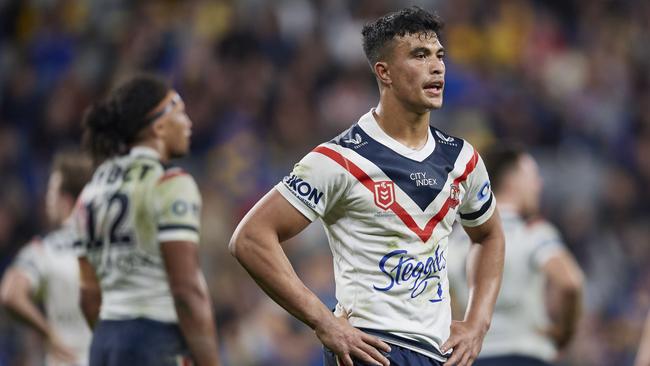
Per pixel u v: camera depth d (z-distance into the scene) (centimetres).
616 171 4984
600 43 5569
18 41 5438
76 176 2503
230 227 4300
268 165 4597
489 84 5162
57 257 2520
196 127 4809
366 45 1638
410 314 1580
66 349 2506
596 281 4456
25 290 2506
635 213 4862
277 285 1554
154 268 1931
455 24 5372
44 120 4991
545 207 4731
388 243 1575
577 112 5203
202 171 4612
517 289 2417
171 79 4962
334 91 4947
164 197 1927
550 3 5628
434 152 1622
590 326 3991
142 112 1989
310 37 5109
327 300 3831
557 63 5403
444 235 1617
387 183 1576
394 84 1598
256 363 3753
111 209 1955
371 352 1534
